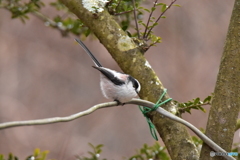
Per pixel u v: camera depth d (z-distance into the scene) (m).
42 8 13.77
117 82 5.25
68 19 8.38
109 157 12.98
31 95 14.18
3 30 14.47
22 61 14.51
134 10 5.38
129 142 13.27
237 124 4.88
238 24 4.45
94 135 13.32
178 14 13.80
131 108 13.73
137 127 13.51
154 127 4.96
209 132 4.43
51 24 8.49
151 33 5.63
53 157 12.53
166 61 13.45
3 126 3.12
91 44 14.49
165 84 13.16
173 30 13.73
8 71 14.27
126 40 5.32
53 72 14.66
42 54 14.73
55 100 14.24
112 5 5.60
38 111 14.01
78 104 14.34
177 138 4.71
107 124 13.55
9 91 14.04
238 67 4.41
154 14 13.58
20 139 12.73
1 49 14.35
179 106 5.18
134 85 5.11
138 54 5.26
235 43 4.43
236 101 4.39
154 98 5.00
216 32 13.62
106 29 5.36
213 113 4.45
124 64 5.26
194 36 13.67
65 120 3.55
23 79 14.31
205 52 13.47
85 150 12.83
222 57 4.54
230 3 13.85
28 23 14.73
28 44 14.67
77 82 14.60
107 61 14.36
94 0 5.53
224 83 4.43
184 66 13.35
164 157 6.11
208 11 13.84
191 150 4.61
